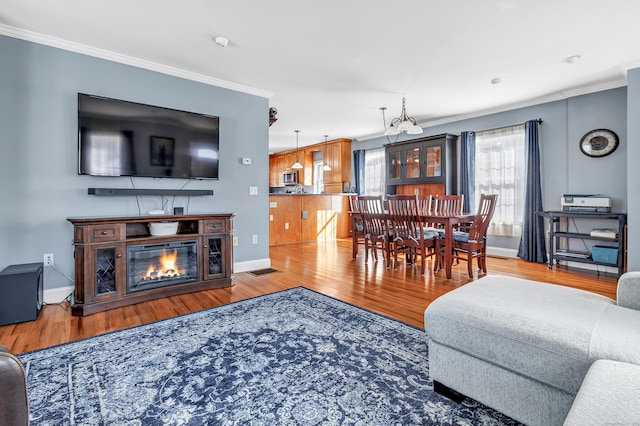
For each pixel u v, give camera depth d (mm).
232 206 3908
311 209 6855
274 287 3330
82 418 1367
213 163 3637
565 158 4367
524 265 4398
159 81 3340
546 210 4562
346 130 6730
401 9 2367
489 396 1315
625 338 1094
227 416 1381
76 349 1978
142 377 1674
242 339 2102
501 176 5074
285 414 1391
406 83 3910
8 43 2611
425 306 2744
